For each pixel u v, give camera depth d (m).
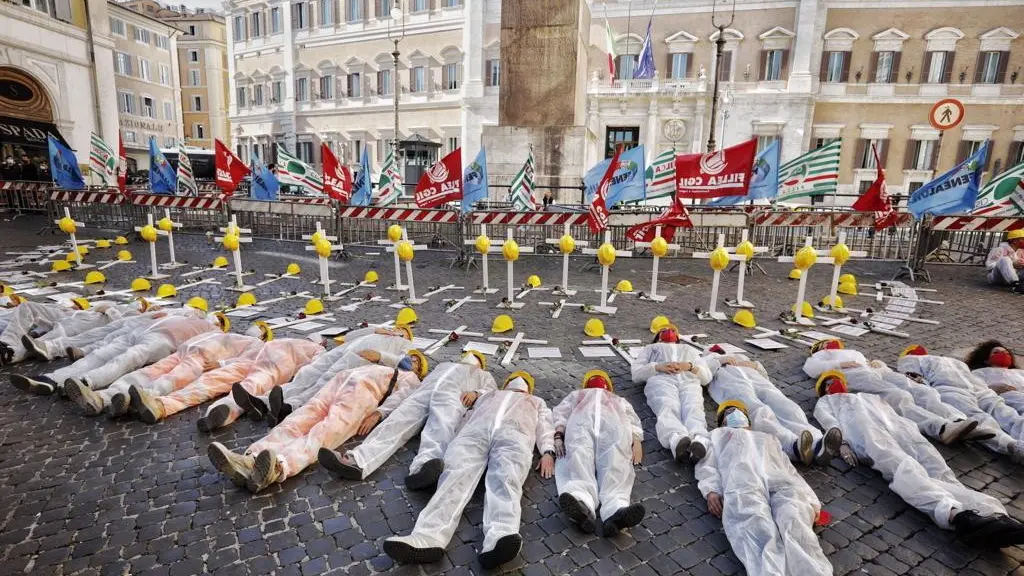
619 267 11.71
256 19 43.12
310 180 13.45
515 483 3.34
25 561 2.94
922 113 30.42
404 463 3.97
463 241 11.45
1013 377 4.93
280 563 2.96
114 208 17.20
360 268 11.27
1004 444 4.06
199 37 56.06
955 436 4.15
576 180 15.77
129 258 11.58
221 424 4.32
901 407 4.54
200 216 17.00
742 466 3.30
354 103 40.12
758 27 31.14
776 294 9.42
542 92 15.45
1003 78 29.28
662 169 11.30
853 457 3.96
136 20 45.88
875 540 3.19
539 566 2.95
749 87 31.70
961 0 28.94
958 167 9.66
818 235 14.99
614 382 5.47
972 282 10.52
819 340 6.54
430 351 6.22
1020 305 8.78
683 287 9.84
